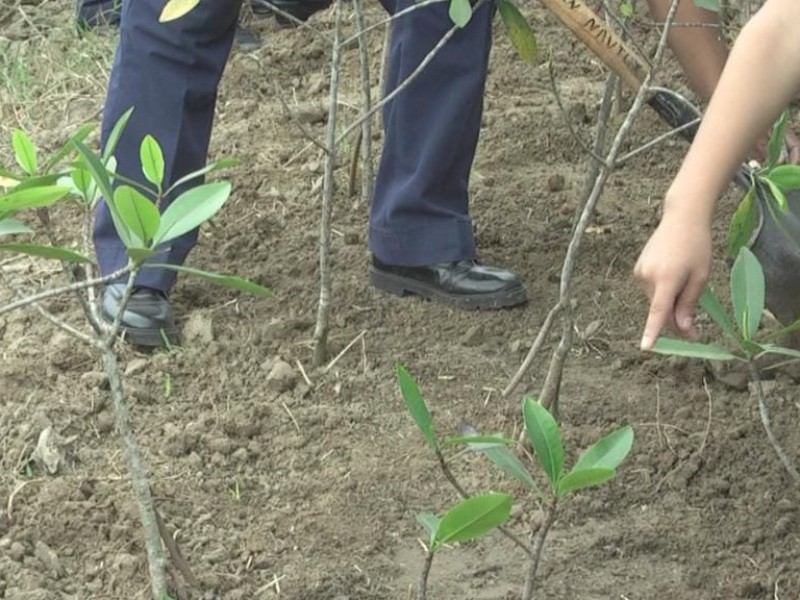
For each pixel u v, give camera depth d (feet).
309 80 13.20
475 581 7.11
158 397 8.62
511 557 7.27
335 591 7.02
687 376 8.79
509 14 7.95
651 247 5.90
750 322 5.95
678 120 8.38
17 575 7.07
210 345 9.07
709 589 7.04
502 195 11.12
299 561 7.24
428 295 9.71
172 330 9.18
